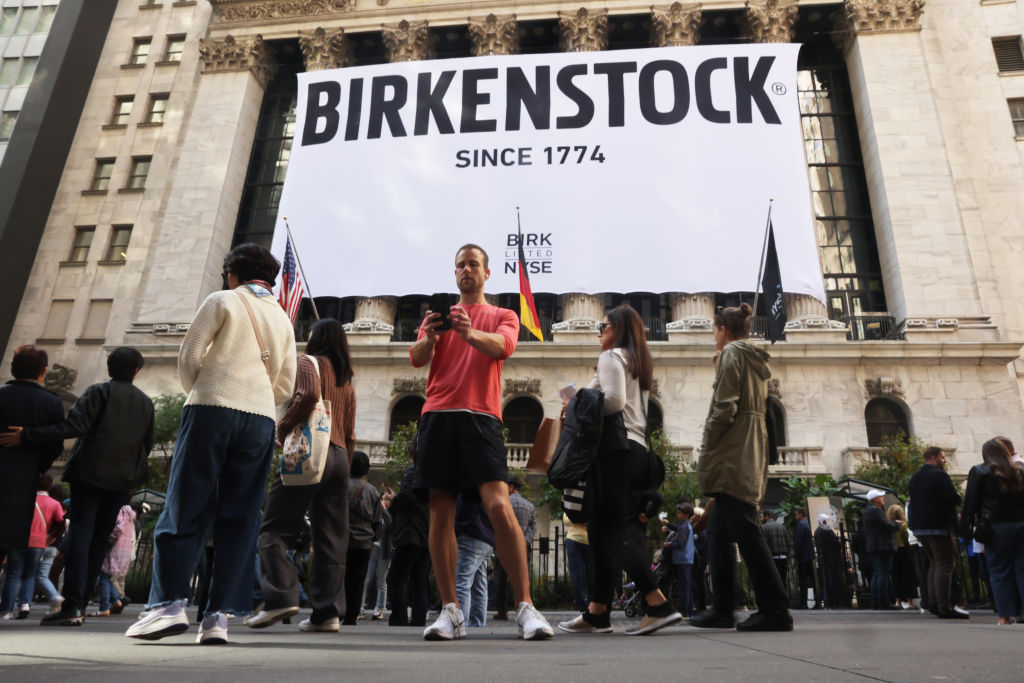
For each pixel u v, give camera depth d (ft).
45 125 109.29
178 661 7.25
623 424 14.17
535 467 15.61
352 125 90.02
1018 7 99.45
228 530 10.94
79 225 107.65
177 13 120.88
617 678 5.61
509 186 85.81
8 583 24.53
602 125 86.33
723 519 15.94
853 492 55.67
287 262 75.41
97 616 28.94
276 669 6.43
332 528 16.10
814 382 82.79
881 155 91.91
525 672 6.12
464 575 20.42
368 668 6.51
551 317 93.35
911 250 86.84
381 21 107.04
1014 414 79.20
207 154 103.96
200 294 95.45
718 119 84.94
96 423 17.97
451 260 84.17
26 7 121.49
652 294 92.07
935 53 98.32
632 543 13.87
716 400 15.19
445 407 12.49
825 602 41.91
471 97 89.40
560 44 105.29
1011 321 85.71
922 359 81.87
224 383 11.10
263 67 111.65
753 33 100.27
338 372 16.51
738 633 13.20
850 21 99.76
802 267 79.92
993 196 91.04
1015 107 95.86
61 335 100.94
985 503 20.08
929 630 14.02
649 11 101.40
